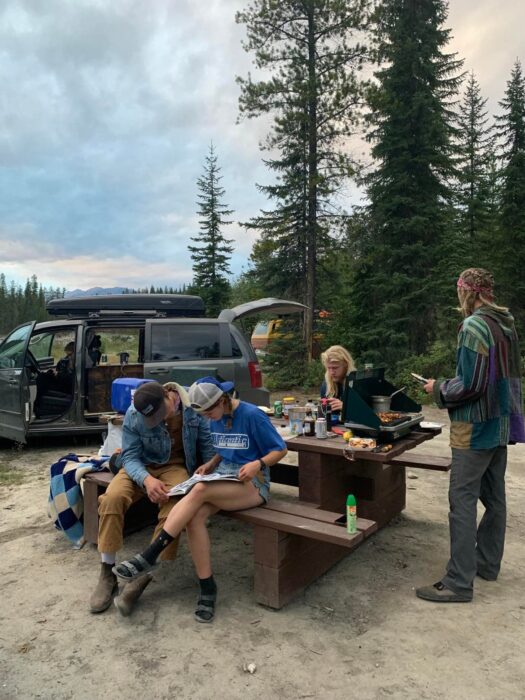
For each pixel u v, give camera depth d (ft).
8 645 8.30
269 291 47.47
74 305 23.48
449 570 9.68
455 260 41.60
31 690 7.22
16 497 15.51
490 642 8.18
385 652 7.97
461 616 8.96
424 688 7.13
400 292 41.57
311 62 43.80
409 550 11.78
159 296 24.25
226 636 8.46
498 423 9.24
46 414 21.36
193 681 7.36
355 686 7.21
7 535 12.82
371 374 11.89
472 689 7.09
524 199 57.52
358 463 12.46
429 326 42.68
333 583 10.29
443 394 9.40
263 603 9.39
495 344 9.12
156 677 7.47
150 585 10.31
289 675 7.46
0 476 17.53
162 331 21.65
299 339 44.50
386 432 10.39
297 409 11.85
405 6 43.34
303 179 43.68
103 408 21.17
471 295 9.77
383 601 9.55
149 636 8.50
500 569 10.72
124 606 9.02
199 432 10.82
